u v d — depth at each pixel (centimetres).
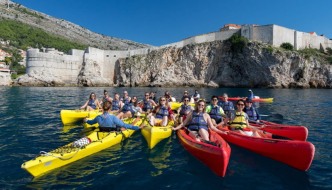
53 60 6538
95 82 6819
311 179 635
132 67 7106
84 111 1298
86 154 768
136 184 605
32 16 19588
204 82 6594
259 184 611
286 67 5700
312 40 6919
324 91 4388
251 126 944
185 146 839
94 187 585
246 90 4866
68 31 19550
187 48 6869
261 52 5859
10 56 10938
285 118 1498
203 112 856
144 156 798
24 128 1145
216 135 827
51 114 1569
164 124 1057
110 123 891
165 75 6844
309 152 664
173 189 584
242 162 745
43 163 639
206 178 644
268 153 770
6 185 582
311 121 1395
